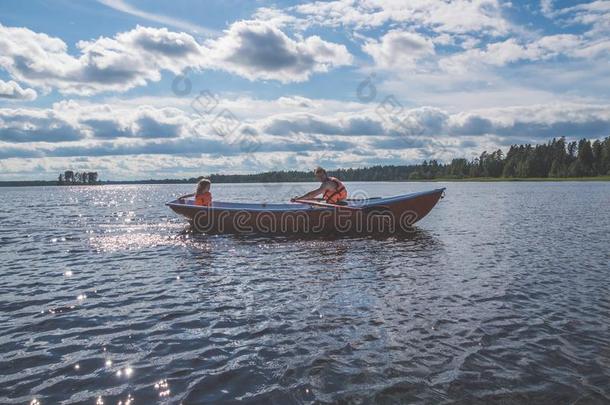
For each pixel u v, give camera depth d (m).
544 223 15.21
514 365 4.00
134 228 14.42
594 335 4.68
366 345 4.46
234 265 8.34
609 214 18.39
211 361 4.14
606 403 3.39
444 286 6.68
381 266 8.18
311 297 6.14
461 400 3.45
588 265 8.14
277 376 3.85
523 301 5.88
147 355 4.29
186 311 5.58
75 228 14.59
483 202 27.44
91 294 6.40
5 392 3.60
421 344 4.47
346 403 3.42
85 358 4.23
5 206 28.33
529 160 103.50
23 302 6.02
